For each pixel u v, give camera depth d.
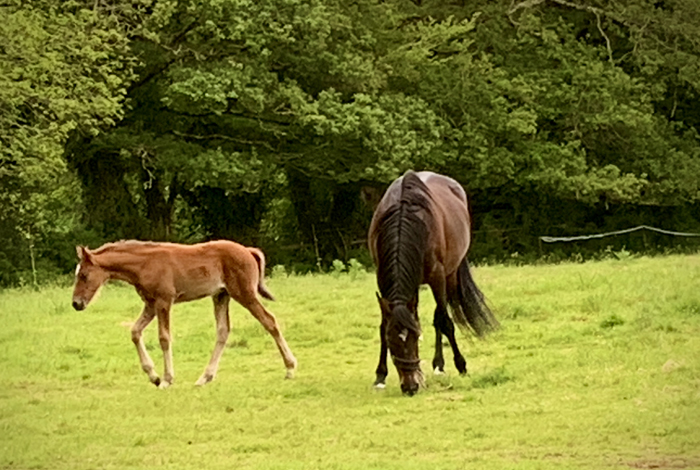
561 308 16.83
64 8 27.72
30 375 14.13
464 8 36.34
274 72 31.17
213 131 32.62
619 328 14.91
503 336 15.01
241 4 29.00
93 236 31.83
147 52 30.09
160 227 33.41
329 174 32.41
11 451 10.13
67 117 26.39
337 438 10.21
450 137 32.94
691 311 15.64
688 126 40.12
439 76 33.75
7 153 25.58
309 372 13.80
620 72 35.12
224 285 13.28
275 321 13.40
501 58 36.00
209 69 29.80
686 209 38.12
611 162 36.69
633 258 25.36
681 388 11.41
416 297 11.80
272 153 32.03
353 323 16.89
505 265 28.03
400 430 10.38
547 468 8.77
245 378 13.55
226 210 35.25
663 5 39.25
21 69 23.95
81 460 9.81
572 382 11.98
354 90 32.16
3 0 25.11
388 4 33.03
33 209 30.66
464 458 9.33
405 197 11.87
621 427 9.98
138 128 31.23
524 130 32.88
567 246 36.66
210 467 9.34
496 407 11.07
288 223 37.34
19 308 19.77
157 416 11.55
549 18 37.66
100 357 15.20
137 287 13.14
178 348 15.60
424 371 13.16
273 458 9.62
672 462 8.91
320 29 30.11
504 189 36.72
